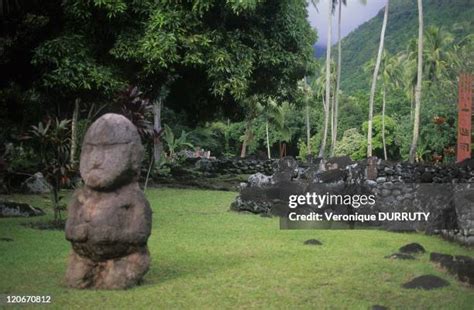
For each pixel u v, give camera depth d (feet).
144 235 21.76
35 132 36.55
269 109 133.08
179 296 21.16
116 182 21.43
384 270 25.32
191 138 136.77
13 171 51.78
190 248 29.99
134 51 55.62
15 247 29.45
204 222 39.17
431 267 25.88
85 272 21.97
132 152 21.67
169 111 115.03
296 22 66.85
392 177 46.34
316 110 171.83
